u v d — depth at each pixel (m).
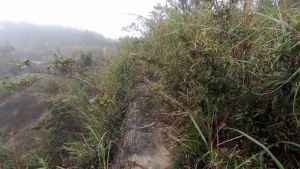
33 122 4.28
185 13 1.85
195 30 1.34
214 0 1.17
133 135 1.47
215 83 0.84
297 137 0.71
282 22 0.75
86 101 3.05
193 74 0.99
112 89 2.76
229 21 1.11
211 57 0.86
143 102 1.98
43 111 4.71
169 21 1.90
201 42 1.10
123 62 3.28
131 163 1.19
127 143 1.42
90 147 1.80
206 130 1.01
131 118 1.76
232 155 0.76
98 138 1.80
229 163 0.76
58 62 2.90
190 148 0.97
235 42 1.02
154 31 2.16
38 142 2.80
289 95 0.65
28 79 2.95
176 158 1.10
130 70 2.94
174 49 1.63
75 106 2.87
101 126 2.00
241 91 0.79
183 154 1.04
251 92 0.77
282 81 0.63
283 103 0.70
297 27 0.72
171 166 1.12
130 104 2.12
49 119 2.76
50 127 2.78
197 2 1.63
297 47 0.59
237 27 1.01
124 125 1.80
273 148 0.79
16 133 3.89
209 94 0.88
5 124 4.35
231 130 0.92
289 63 0.64
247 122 0.80
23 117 4.59
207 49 0.88
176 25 1.72
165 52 1.83
